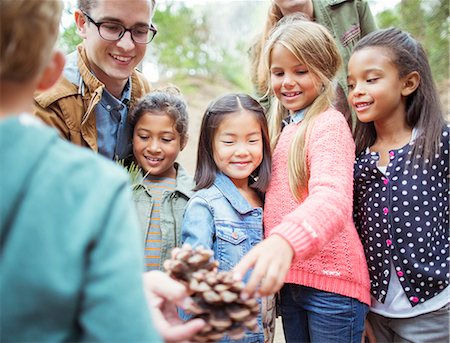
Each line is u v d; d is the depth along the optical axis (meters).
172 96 1.48
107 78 1.43
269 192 1.26
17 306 0.50
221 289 0.74
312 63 1.24
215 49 6.20
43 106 1.32
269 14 1.79
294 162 1.19
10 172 0.51
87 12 1.34
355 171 1.28
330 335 1.17
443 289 1.21
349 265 1.17
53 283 0.50
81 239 0.51
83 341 0.53
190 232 1.19
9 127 0.53
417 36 3.87
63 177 0.53
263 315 1.21
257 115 1.26
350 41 1.75
